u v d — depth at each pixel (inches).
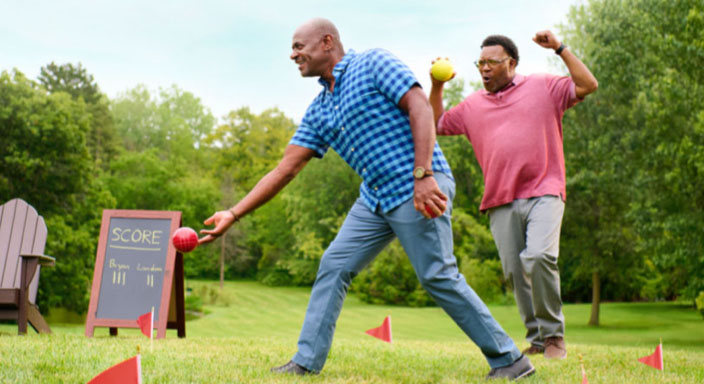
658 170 746.8
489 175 193.5
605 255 1030.4
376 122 125.6
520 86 191.6
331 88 134.6
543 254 179.6
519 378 127.5
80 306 1160.8
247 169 2443.4
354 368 147.4
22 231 262.8
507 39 193.3
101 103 2148.1
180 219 255.3
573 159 966.4
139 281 248.7
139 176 2140.7
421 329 1024.9
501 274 1291.8
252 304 1653.5
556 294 183.5
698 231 698.8
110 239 255.8
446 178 127.3
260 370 135.0
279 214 2177.7
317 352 134.3
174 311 253.8
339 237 137.3
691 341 803.4
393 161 125.6
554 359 179.2
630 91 903.1
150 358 148.3
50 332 247.6
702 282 749.3
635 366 162.4
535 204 186.4
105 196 1272.1
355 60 129.4
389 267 1541.6
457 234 1386.6
